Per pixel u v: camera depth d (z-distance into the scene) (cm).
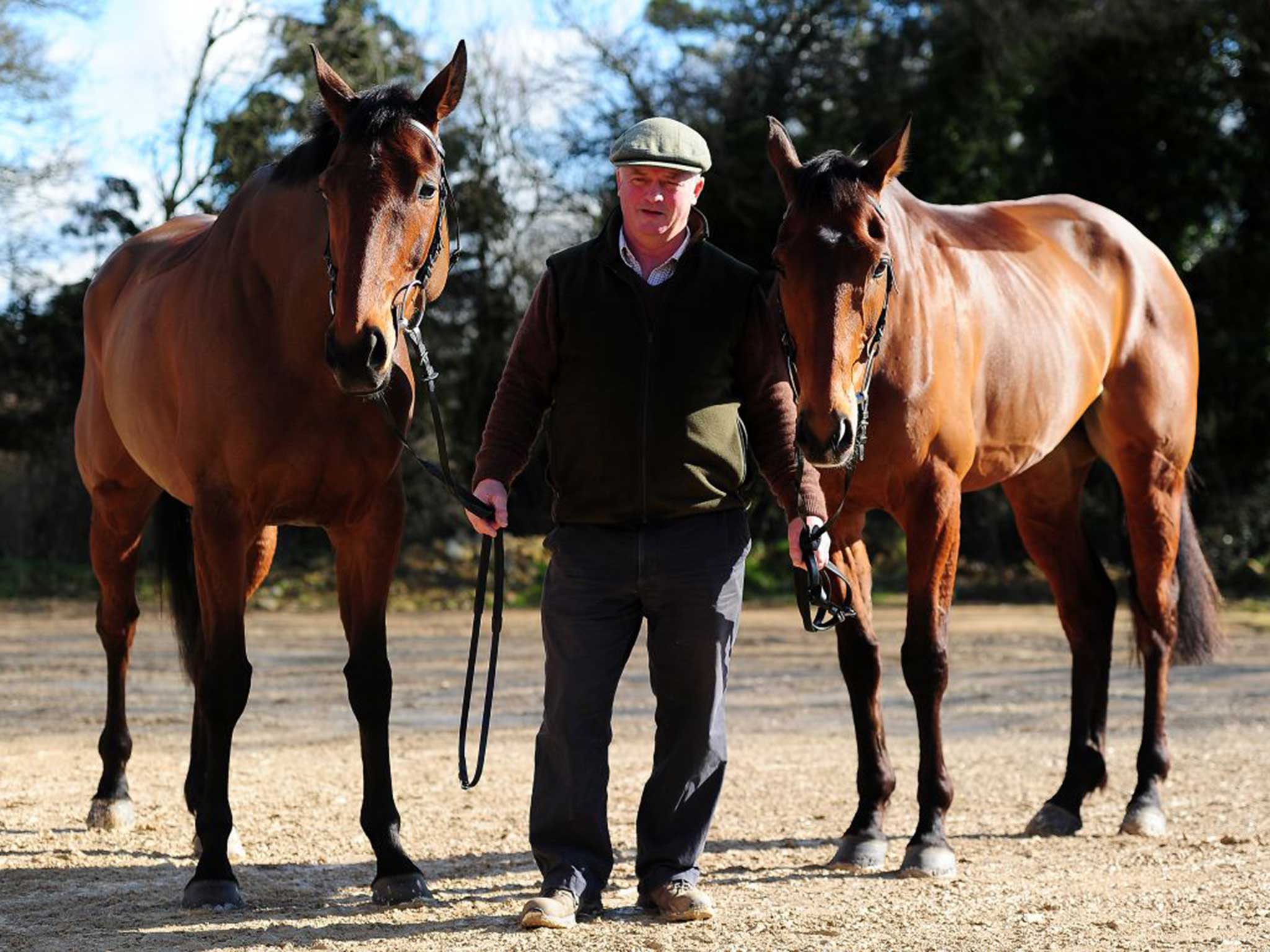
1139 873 503
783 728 944
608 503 423
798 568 439
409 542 2403
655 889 423
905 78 2508
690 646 421
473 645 431
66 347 2430
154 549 616
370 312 397
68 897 466
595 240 434
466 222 2453
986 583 2286
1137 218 2427
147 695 1116
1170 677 1241
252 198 484
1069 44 2373
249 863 522
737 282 430
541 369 436
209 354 469
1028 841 580
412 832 586
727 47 2598
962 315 542
